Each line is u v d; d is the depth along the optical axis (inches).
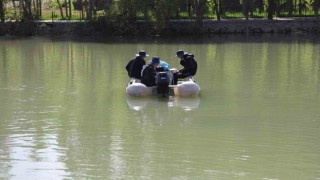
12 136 601.9
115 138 593.0
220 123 658.2
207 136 598.5
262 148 553.6
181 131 621.0
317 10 2342.5
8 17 2210.9
